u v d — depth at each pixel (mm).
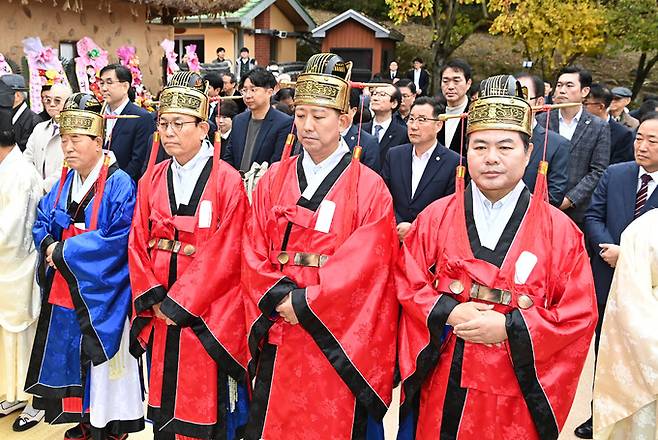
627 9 15141
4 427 3434
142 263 2711
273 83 4602
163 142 2684
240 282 2645
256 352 2438
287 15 17172
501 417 2119
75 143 2875
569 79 4250
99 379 2928
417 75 15547
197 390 2670
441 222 2271
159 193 2760
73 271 2807
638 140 3031
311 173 2441
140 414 3088
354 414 2367
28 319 3264
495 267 2121
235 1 7633
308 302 2223
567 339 2070
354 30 17828
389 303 2350
